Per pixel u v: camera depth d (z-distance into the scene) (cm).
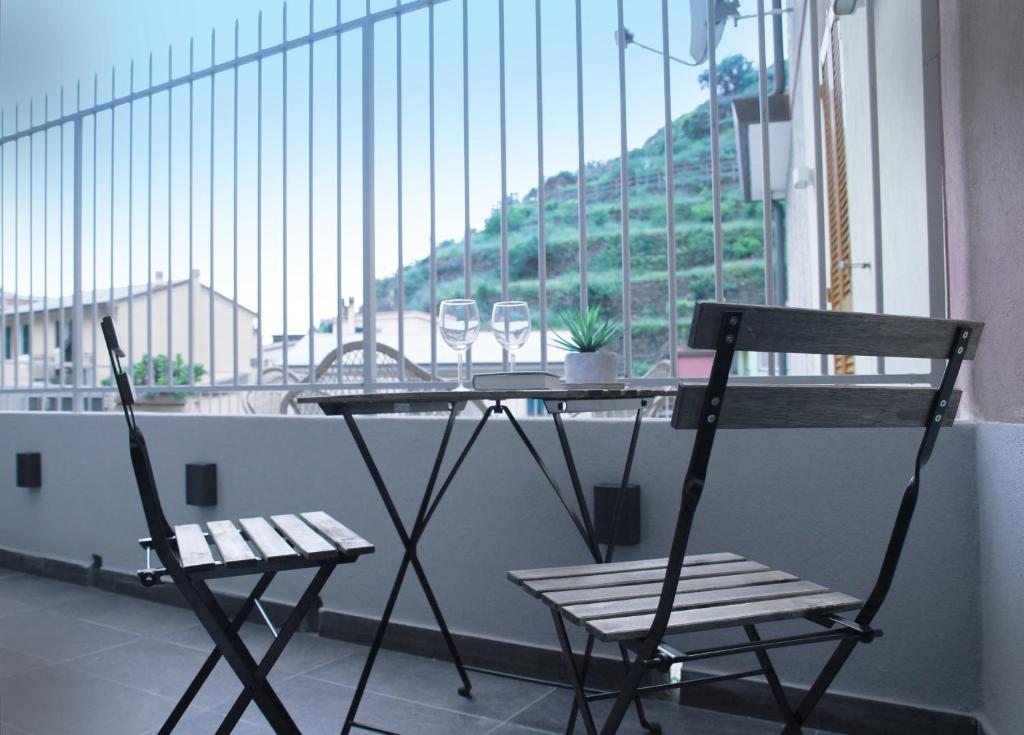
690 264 2328
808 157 520
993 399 171
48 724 201
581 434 227
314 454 276
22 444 376
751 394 119
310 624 276
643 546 217
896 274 271
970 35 172
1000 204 161
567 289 2266
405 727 197
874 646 191
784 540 202
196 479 297
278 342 368
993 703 172
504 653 235
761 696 201
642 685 214
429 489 194
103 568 340
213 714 206
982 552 179
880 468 193
